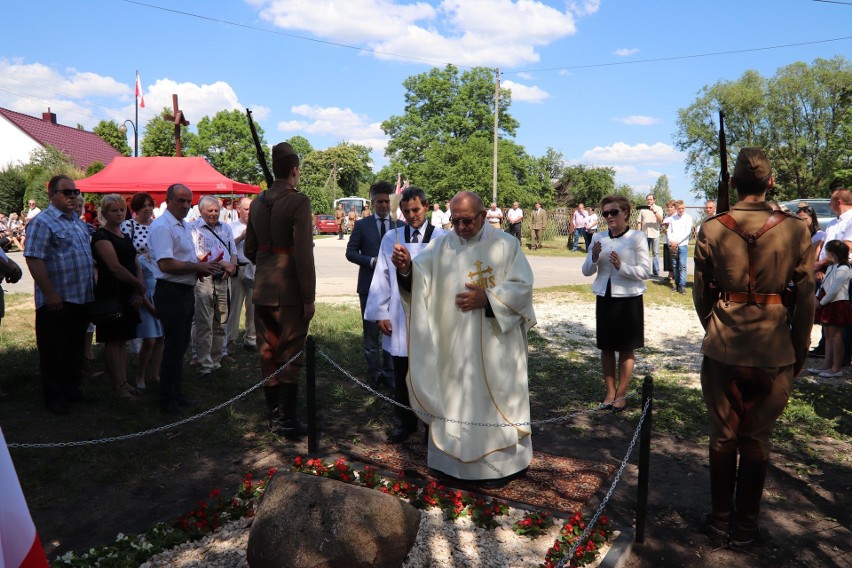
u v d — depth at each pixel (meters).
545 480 4.59
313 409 4.95
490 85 51.84
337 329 9.48
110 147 49.28
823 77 46.78
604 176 51.88
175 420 5.60
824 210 17.23
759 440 3.72
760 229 3.60
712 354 3.76
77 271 5.61
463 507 4.12
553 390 6.95
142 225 6.88
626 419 6.04
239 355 7.96
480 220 4.43
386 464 4.83
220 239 6.91
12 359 7.37
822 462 5.09
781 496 4.49
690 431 5.74
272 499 3.31
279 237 5.14
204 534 3.79
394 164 52.16
